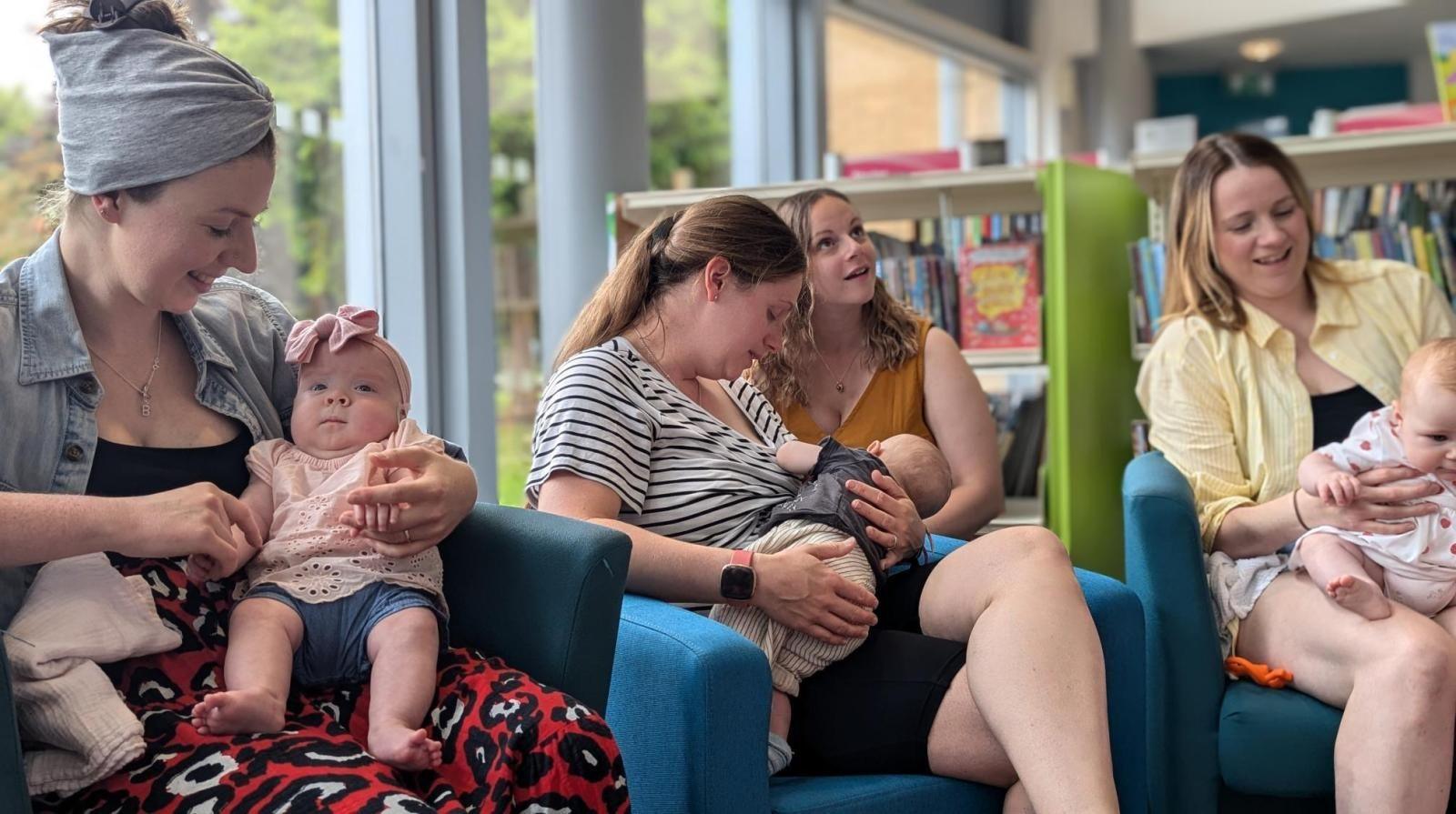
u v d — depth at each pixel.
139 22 1.59
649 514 2.02
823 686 1.89
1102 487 3.53
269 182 1.64
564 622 1.62
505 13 4.38
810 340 2.74
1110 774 1.60
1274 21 9.43
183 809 1.34
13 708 1.30
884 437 2.74
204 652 1.58
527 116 4.57
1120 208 3.69
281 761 1.39
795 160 5.89
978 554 1.92
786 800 1.70
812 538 1.95
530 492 2.00
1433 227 3.37
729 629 1.69
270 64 3.35
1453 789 2.06
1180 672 2.26
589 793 1.44
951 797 1.78
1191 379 2.70
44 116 2.84
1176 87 11.16
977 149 4.00
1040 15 8.38
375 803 1.32
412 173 3.54
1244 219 2.73
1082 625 1.73
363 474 1.69
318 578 1.62
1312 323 2.77
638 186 4.23
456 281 3.59
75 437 1.62
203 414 1.78
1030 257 3.41
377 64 3.55
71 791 1.39
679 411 2.08
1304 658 2.21
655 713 1.68
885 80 6.77
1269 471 2.63
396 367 1.85
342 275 3.59
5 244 2.79
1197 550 2.28
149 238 1.57
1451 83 3.55
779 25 5.86
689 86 5.52
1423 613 2.23
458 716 1.53
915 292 3.52
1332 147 3.21
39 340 1.61
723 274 2.08
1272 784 2.17
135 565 1.58
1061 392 3.29
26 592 1.57
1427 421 2.25
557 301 4.20
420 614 1.62
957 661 1.83
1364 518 2.29
